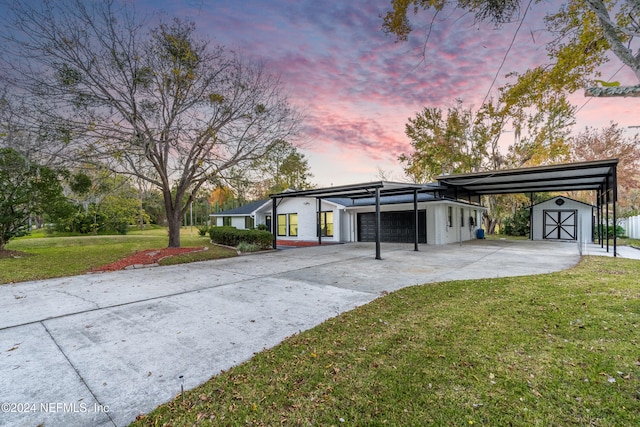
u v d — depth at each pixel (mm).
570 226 17812
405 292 5785
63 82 10078
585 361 2914
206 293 5992
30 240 17453
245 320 4418
